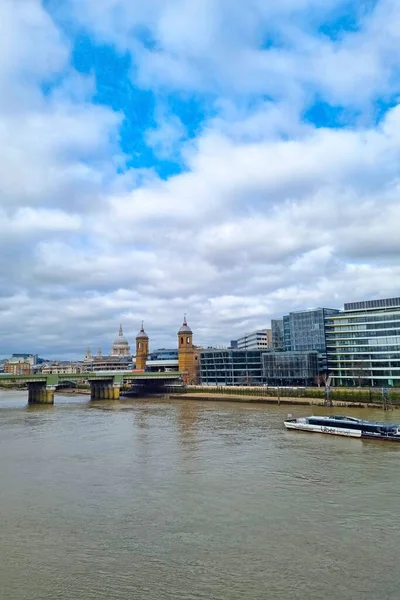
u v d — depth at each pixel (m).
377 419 111.81
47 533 43.72
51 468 68.25
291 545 40.31
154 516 47.56
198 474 63.38
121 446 84.88
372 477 60.66
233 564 37.16
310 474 62.62
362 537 41.69
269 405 164.62
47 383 190.12
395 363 187.12
